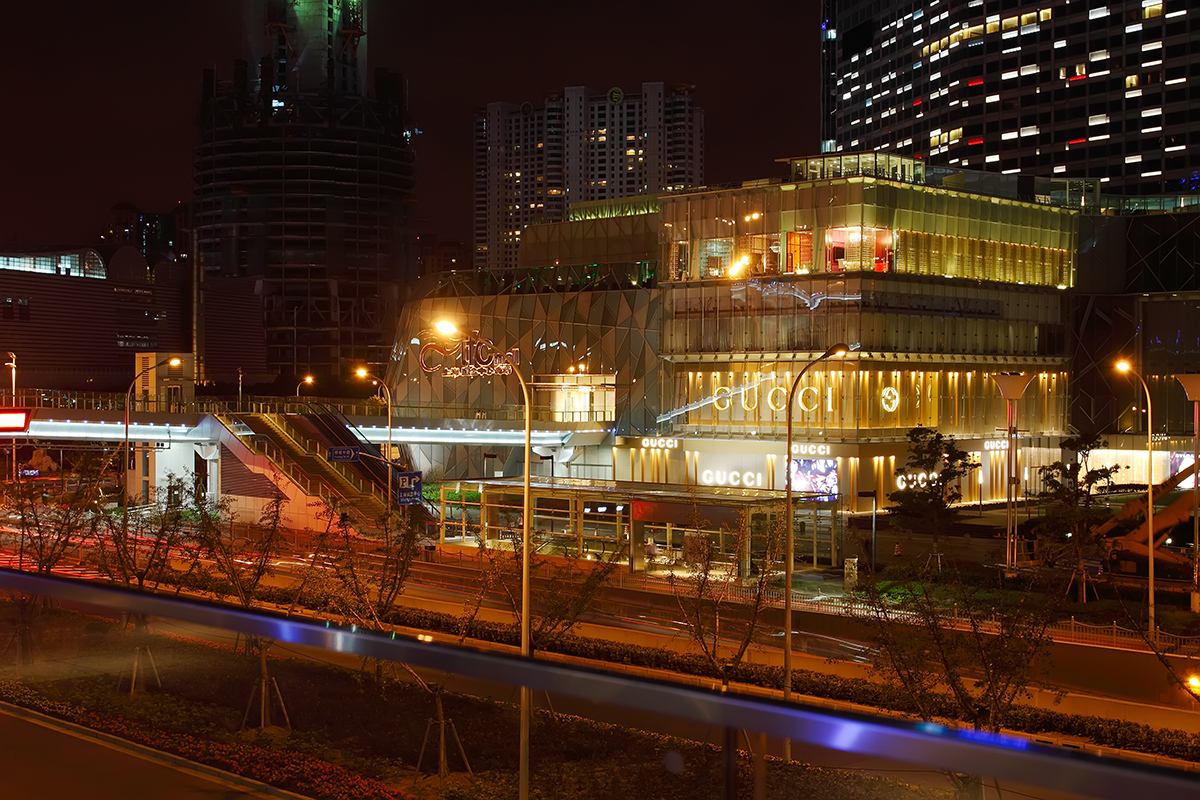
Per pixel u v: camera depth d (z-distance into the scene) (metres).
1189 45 174.62
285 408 106.75
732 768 8.39
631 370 122.50
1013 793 11.46
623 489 78.25
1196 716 38.09
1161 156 177.12
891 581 41.16
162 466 102.31
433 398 137.25
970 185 125.94
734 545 64.25
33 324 188.00
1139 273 129.12
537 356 129.25
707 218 117.50
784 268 112.12
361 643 8.34
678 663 43.78
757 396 113.38
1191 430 124.06
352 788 17.83
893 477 109.62
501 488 79.81
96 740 15.47
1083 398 129.88
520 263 151.38
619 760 16.50
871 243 108.00
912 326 111.69
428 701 23.17
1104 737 34.91
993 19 195.50
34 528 65.50
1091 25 184.38
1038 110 190.12
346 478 91.19
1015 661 31.53
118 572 53.84
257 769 17.81
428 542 76.69
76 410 89.06
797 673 40.97
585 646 46.28
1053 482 77.25
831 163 113.94
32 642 18.50
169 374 108.44
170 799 13.33
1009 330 122.06
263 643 23.20
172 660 21.20
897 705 37.09
